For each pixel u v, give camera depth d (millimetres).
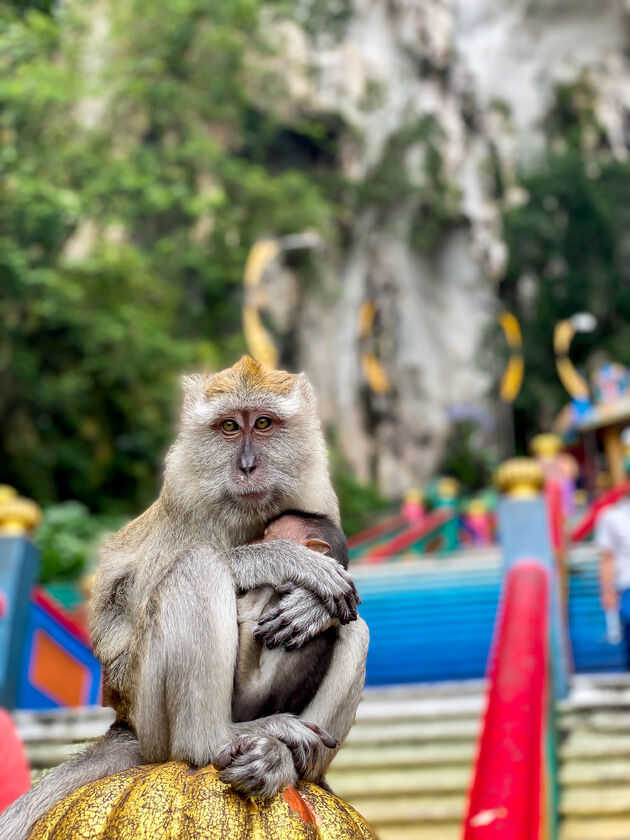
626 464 11039
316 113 37938
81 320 22656
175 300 28391
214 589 2297
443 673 9328
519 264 39781
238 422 2771
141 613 2338
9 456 22984
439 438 38781
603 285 39062
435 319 39938
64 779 2436
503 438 38219
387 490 37938
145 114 26422
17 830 2379
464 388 39344
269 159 37438
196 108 27812
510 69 42719
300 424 2828
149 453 25031
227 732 2209
